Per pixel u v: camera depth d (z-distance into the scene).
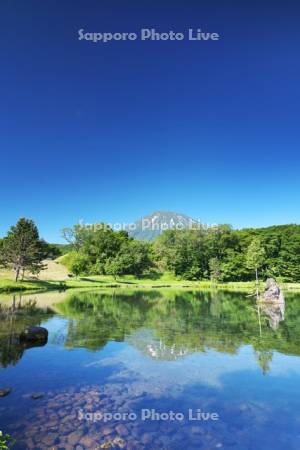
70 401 12.60
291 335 24.77
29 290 65.88
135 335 24.41
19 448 9.23
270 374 15.99
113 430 10.45
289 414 11.89
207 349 20.47
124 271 122.31
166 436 10.20
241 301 52.22
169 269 122.50
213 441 10.01
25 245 80.19
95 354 19.16
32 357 18.36
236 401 12.93
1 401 12.45
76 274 112.00
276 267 105.38
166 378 15.38
